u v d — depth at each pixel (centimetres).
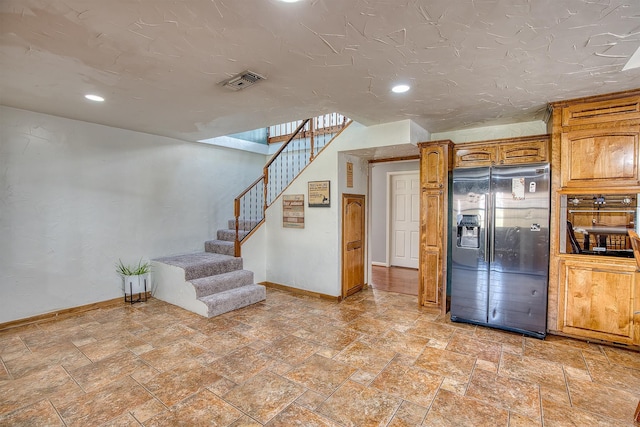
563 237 306
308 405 210
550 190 311
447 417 198
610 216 295
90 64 224
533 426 191
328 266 439
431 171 387
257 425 191
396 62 220
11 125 334
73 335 320
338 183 431
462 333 325
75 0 150
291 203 478
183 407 208
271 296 456
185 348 292
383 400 215
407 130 370
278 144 607
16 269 342
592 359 270
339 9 160
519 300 321
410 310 395
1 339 310
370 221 511
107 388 229
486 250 337
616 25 174
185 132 440
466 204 347
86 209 392
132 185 434
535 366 259
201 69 232
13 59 216
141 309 397
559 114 306
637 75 242
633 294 279
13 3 152
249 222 541
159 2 153
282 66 227
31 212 350
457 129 414
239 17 167
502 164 343
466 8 159
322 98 293
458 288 353
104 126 404
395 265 684
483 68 230
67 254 377
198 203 516
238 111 338
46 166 359
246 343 302
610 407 208
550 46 198
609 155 286
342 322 355
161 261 438
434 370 254
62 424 192
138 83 260
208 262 432
